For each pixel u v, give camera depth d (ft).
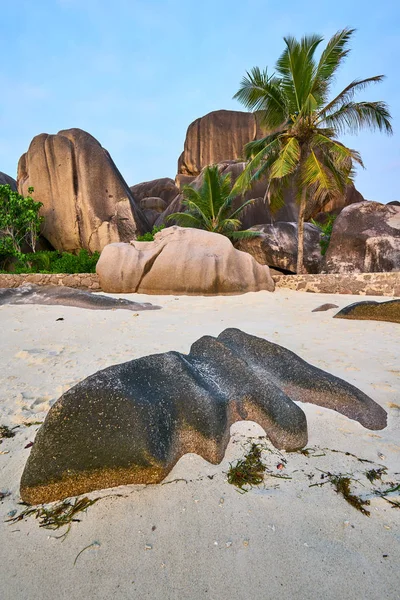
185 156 102.73
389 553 4.06
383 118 43.11
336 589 3.66
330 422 7.10
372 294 31.96
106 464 5.22
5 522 4.72
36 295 25.53
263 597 3.59
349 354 12.04
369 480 5.37
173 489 5.18
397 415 7.48
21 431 7.08
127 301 23.85
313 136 45.52
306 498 4.99
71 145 65.87
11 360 11.73
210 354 8.86
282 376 8.57
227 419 6.69
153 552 4.15
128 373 6.68
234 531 4.42
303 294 31.65
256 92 46.47
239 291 32.04
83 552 4.19
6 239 59.31
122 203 65.10
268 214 69.00
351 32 41.09
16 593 3.72
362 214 48.98
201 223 64.03
